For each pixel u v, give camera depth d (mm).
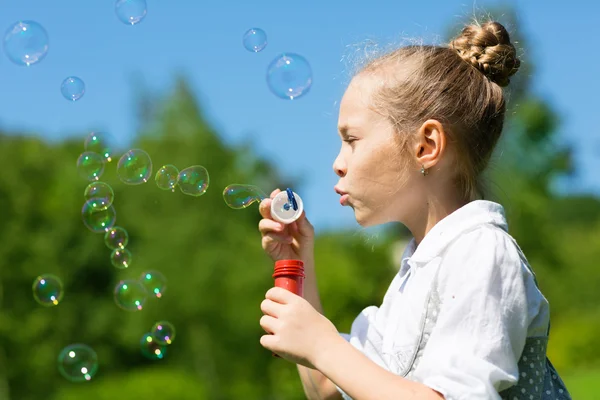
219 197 17578
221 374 17281
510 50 2449
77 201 21969
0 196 20812
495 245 2059
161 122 18359
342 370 1965
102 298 21625
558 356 23469
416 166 2281
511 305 2002
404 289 2242
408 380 1927
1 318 19406
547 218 22953
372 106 2332
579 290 27797
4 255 20062
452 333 1965
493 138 2395
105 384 19250
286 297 2117
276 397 17266
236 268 16984
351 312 17750
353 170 2338
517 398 2074
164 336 4547
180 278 16875
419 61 2355
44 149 23203
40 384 19703
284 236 2633
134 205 17578
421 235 2322
